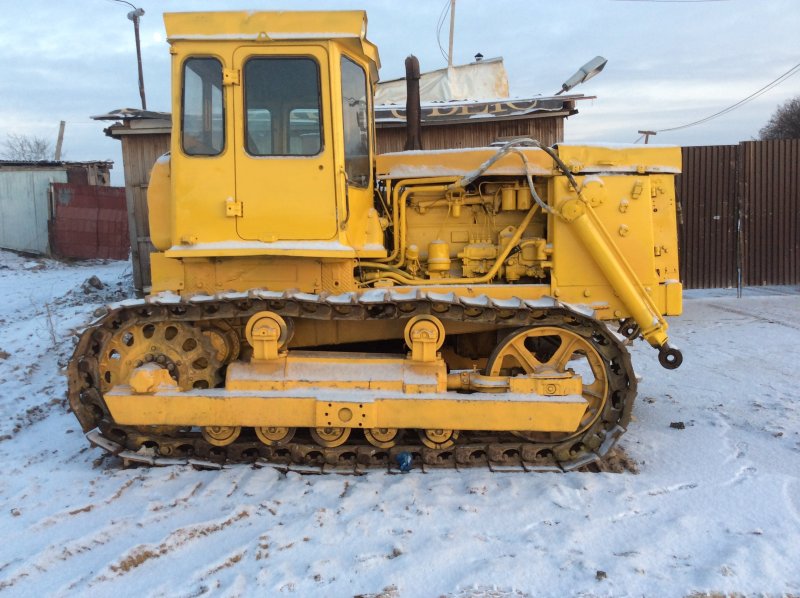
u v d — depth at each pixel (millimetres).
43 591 2764
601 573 2816
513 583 2770
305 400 3904
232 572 2906
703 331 8422
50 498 3668
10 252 19125
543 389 4000
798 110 39438
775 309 9820
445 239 4602
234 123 3830
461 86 11539
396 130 9836
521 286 4223
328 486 3807
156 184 4188
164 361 4059
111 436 4199
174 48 3834
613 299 4211
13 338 7980
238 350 4223
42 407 5645
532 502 3574
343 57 4035
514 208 4457
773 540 3115
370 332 4305
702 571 2846
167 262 4086
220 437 4121
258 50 3834
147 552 3033
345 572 2889
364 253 4109
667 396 5684
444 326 4293
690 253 11102
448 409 3920
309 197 3842
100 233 19359
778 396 5605
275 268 4023
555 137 9688
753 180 10953
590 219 4160
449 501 3584
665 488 3775
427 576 2854
